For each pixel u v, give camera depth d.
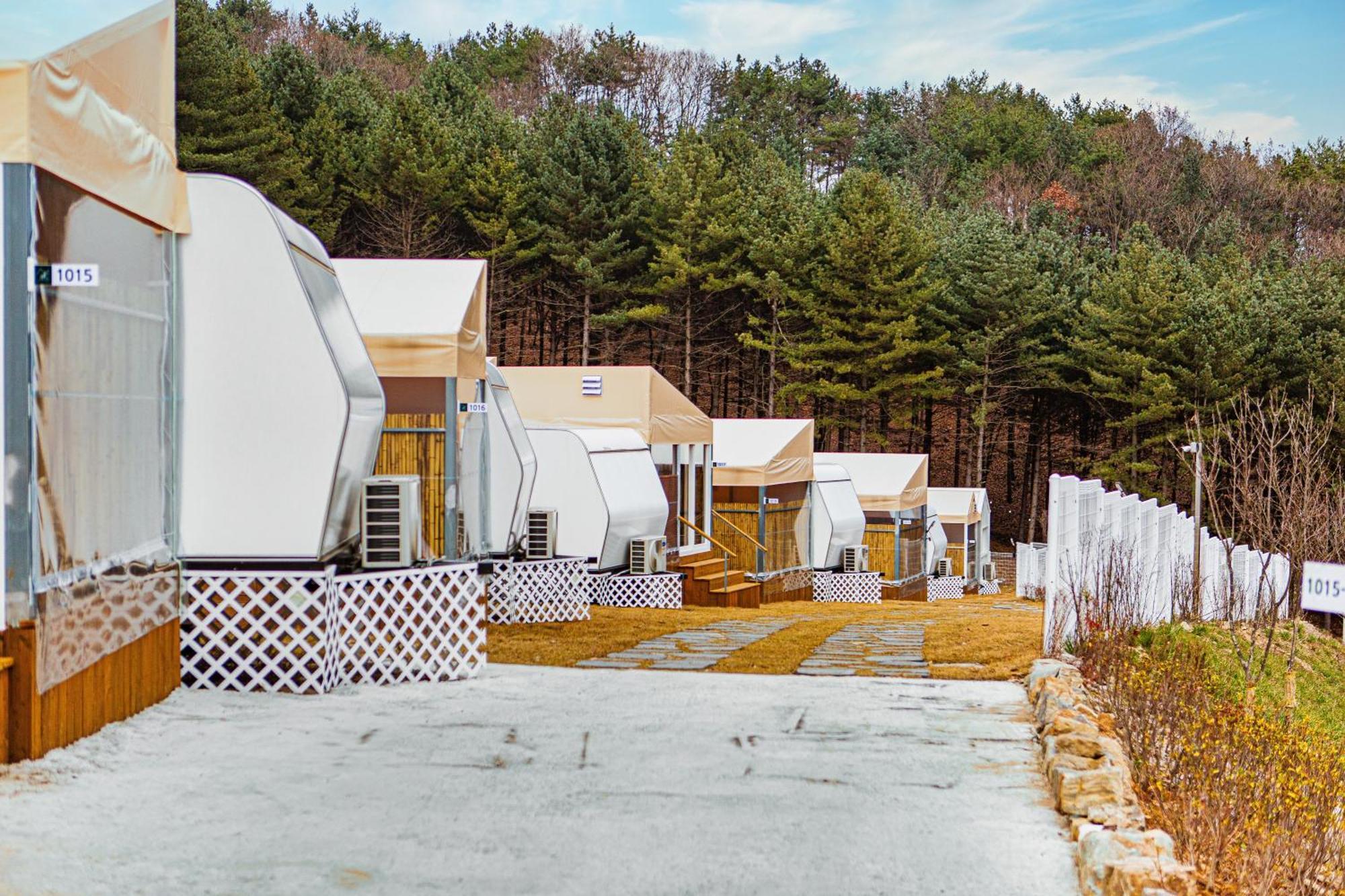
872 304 43.91
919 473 30.31
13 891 4.27
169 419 8.27
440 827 5.21
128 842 4.89
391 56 80.00
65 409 6.21
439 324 11.23
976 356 45.28
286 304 8.59
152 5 7.38
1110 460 43.47
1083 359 45.41
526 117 75.19
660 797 5.78
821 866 4.81
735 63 88.19
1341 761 8.55
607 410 20.05
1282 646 17.27
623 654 11.38
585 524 17.97
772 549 23.61
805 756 6.71
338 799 5.64
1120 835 4.88
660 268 44.62
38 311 5.85
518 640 12.48
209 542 8.59
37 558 5.87
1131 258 45.34
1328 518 15.38
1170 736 7.29
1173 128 78.06
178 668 8.18
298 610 8.42
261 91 38.19
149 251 7.77
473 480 12.03
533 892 4.44
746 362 51.09
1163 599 16.31
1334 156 75.69
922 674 10.18
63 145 6.06
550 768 6.31
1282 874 5.42
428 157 42.69
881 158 76.00
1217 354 41.09
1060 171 72.06
